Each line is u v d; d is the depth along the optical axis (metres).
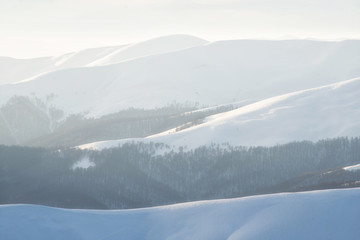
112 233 172.50
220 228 167.62
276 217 168.50
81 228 173.12
